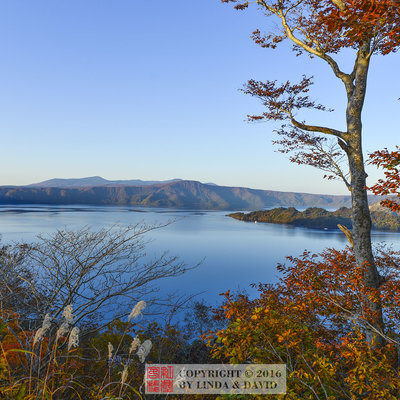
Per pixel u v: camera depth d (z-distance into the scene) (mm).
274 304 5484
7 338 3625
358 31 3684
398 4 3234
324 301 5641
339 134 7383
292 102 7770
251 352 3904
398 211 4430
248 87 7824
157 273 5234
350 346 4332
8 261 4852
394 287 5684
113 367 3930
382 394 3369
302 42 8055
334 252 7375
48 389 2672
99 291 4926
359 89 7168
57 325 4070
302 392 3686
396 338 5742
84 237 5293
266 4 8117
